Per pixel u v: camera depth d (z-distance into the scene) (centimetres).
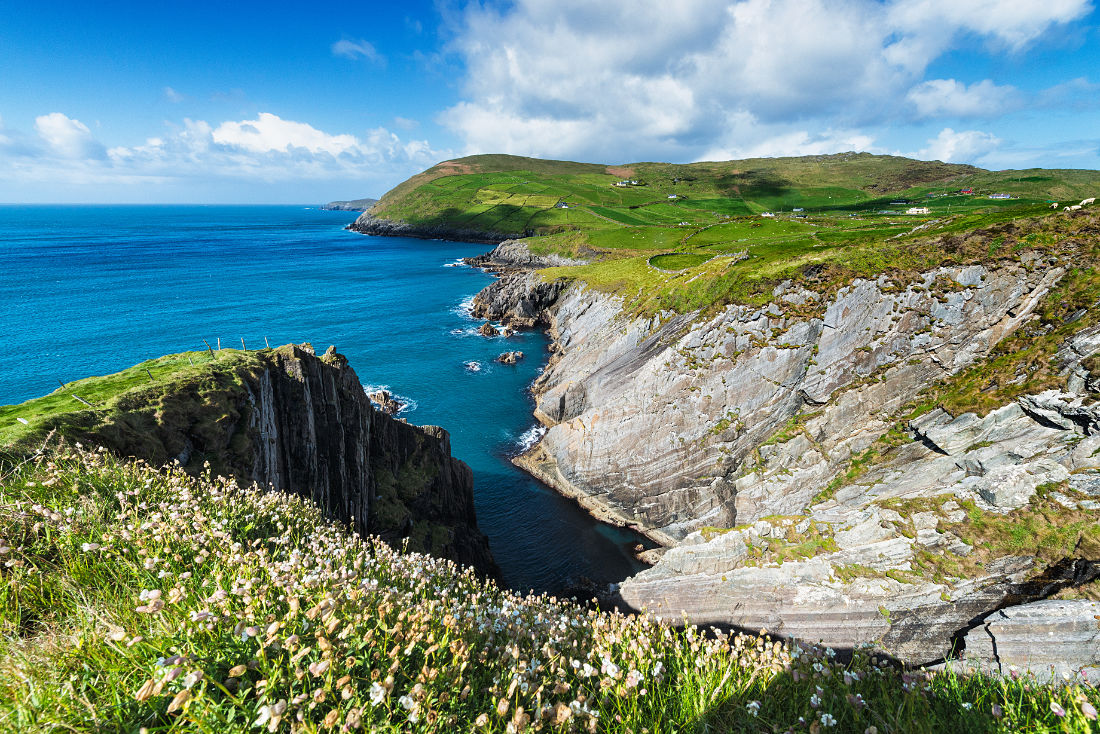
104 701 374
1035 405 2516
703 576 2678
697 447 3962
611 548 3700
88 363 6125
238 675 384
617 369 5006
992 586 2034
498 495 4275
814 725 464
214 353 2506
